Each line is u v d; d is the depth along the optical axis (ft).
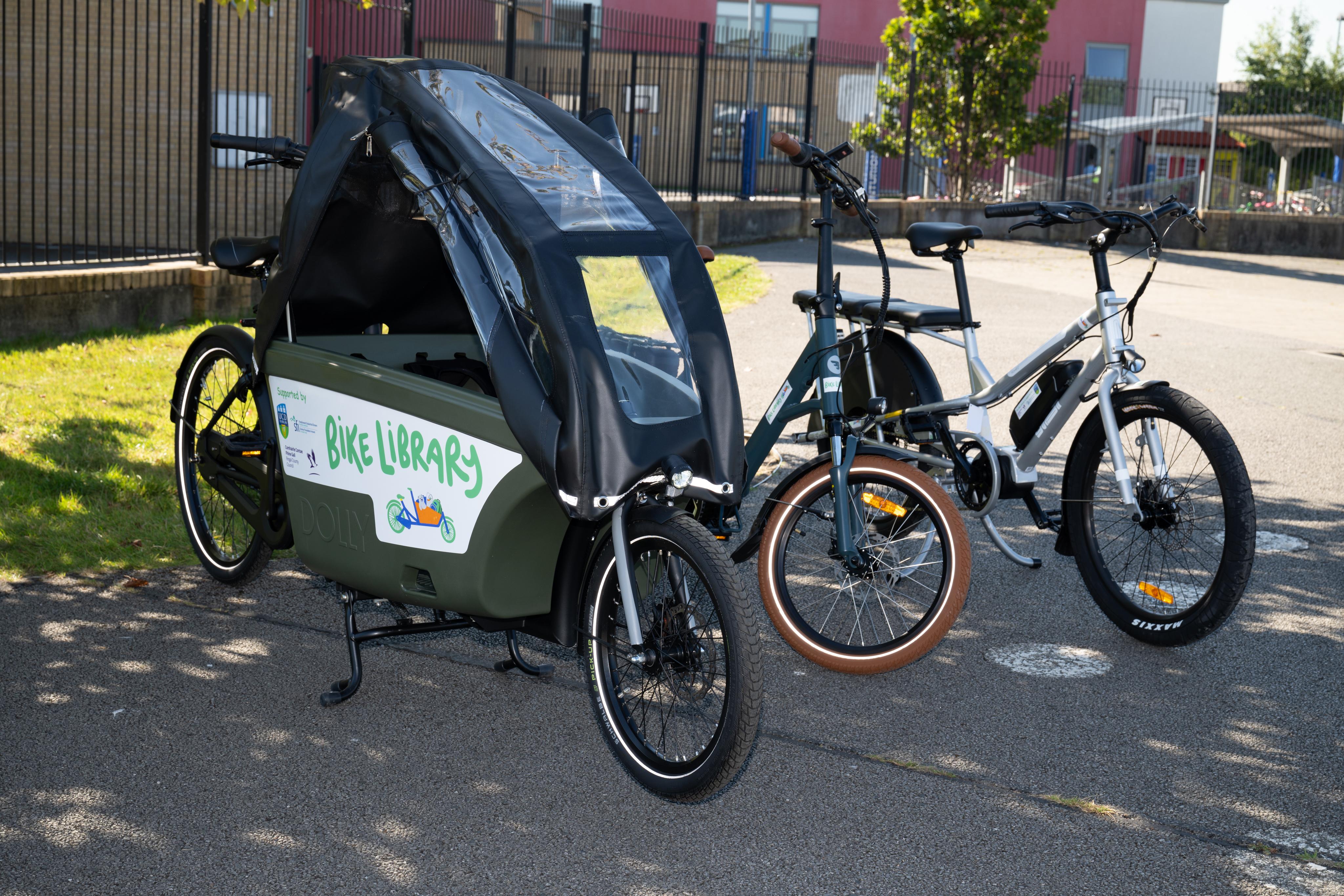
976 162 79.61
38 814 10.04
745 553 14.16
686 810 10.53
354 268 13.47
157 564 16.12
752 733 9.89
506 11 53.21
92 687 12.46
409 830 10.05
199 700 12.28
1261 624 15.19
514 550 10.91
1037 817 10.50
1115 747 11.84
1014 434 14.88
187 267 35.58
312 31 50.26
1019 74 77.20
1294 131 82.58
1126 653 14.26
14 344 30.04
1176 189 82.94
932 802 10.73
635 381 10.25
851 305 15.76
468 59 62.13
